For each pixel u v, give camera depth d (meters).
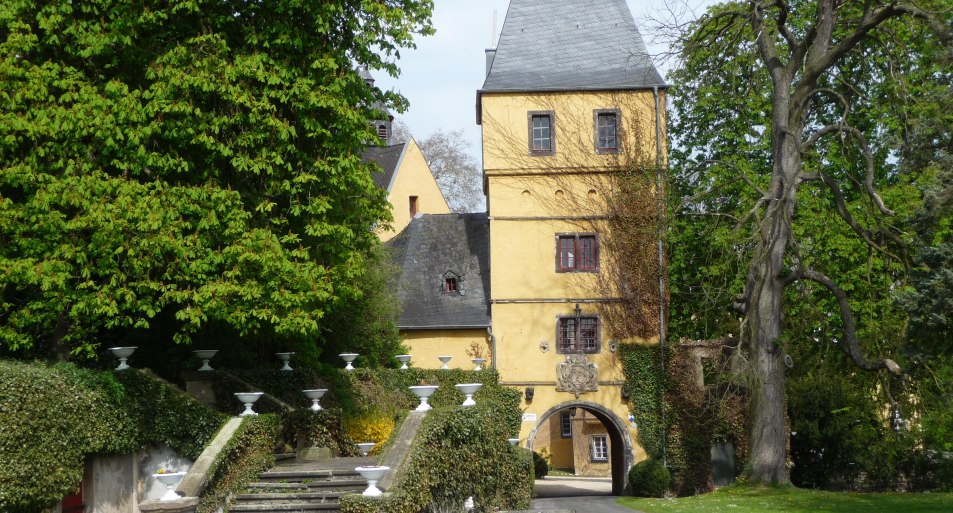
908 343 22.33
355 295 20.70
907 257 28.42
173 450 19.16
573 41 36.75
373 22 20.00
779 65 30.53
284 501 17.14
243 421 18.23
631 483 33.34
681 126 39.38
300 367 23.88
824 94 32.62
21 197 18.31
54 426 16.12
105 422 17.47
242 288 18.08
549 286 35.09
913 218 22.66
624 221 34.97
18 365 16.34
